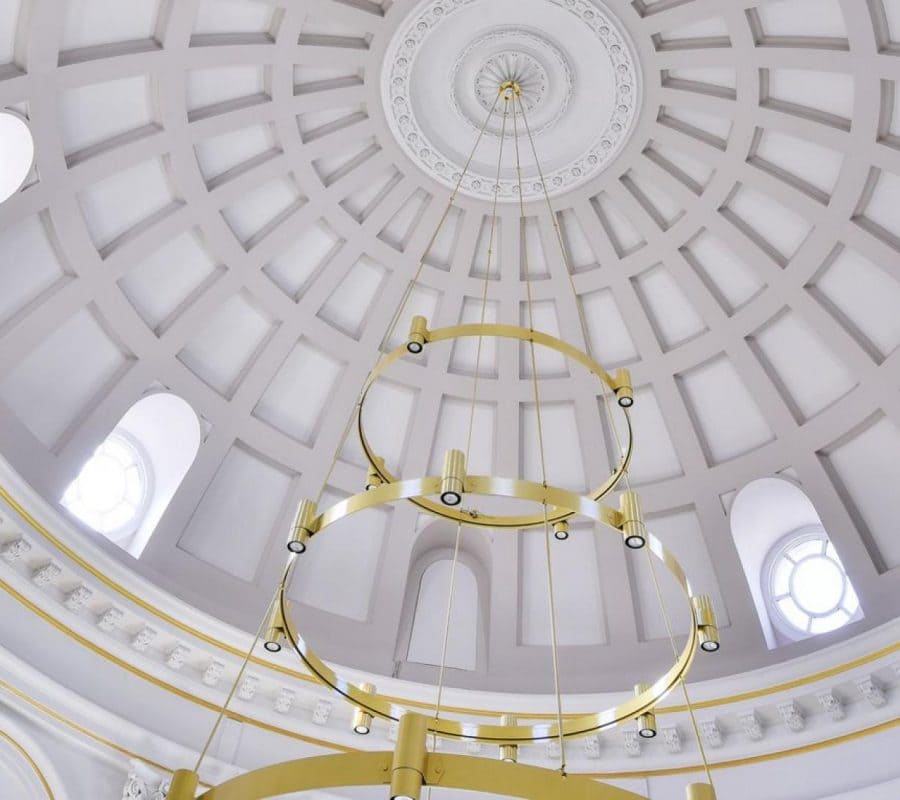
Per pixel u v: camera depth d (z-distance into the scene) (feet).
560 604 38.75
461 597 39.17
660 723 33.32
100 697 30.07
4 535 29.22
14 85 29.99
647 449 40.37
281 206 38.55
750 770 32.32
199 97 34.94
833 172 35.63
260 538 38.06
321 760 14.55
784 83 34.71
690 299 39.37
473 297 40.93
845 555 35.37
